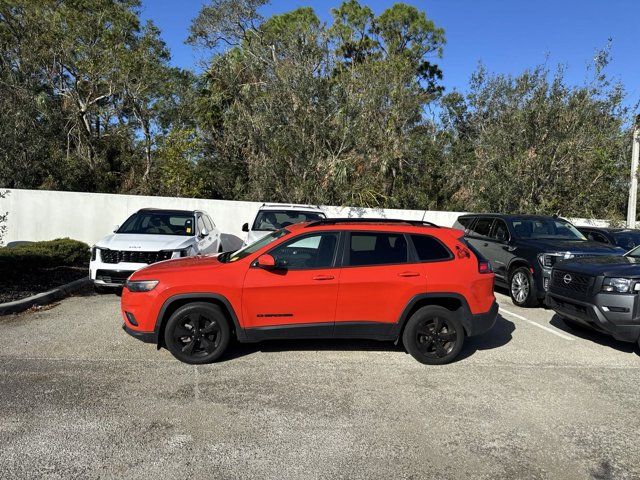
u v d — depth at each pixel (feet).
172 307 17.38
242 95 67.97
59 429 12.09
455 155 71.61
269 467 10.64
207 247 32.76
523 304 28.81
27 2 67.21
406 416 13.38
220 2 82.53
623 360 18.90
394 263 17.71
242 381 15.62
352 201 54.13
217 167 69.21
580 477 10.62
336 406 13.91
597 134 52.01
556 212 54.19
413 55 101.71
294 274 17.11
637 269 19.40
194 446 11.45
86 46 71.41
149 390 14.69
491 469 10.84
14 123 54.24
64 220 45.50
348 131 53.31
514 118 53.67
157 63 76.84
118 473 10.23
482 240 33.94
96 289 28.48
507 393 15.23
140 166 78.02
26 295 25.77
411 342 17.63
